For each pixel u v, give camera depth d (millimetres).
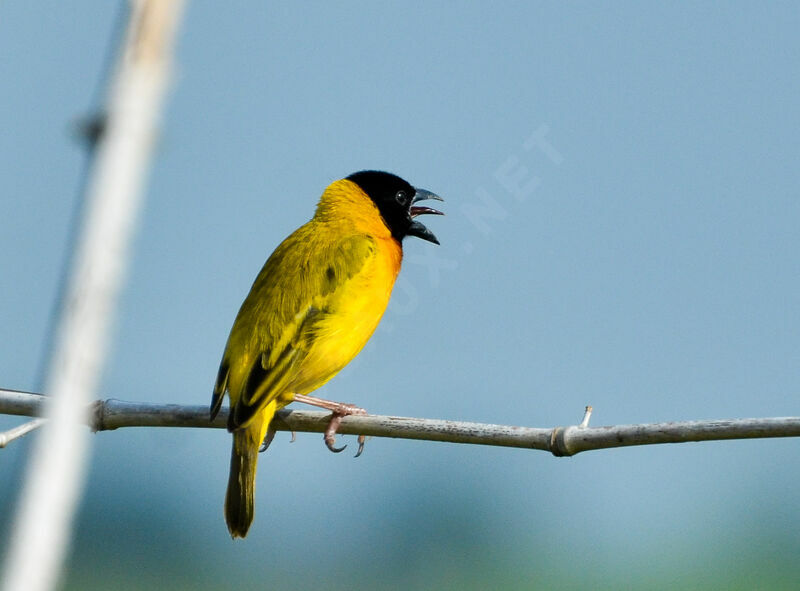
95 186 3797
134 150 3840
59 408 3717
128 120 3840
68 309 3752
